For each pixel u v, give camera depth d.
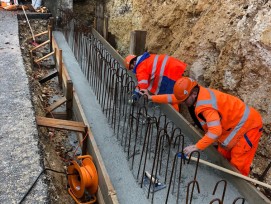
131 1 11.05
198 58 6.94
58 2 11.37
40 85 7.32
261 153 5.43
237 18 6.17
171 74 5.68
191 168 4.63
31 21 10.79
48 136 5.35
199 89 4.05
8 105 5.03
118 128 5.34
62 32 11.06
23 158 3.87
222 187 4.29
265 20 5.33
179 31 8.29
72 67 8.09
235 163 4.34
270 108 5.20
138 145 5.12
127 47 11.11
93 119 5.79
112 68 5.96
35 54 8.98
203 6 7.42
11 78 6.02
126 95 6.07
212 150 4.77
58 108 6.86
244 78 5.59
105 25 10.98
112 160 4.76
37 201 3.25
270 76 5.17
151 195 4.11
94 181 4.21
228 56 5.98
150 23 9.65
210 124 3.88
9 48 7.60
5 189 3.36
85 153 5.16
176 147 5.08
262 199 3.82
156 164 4.28
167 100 4.73
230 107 4.05
